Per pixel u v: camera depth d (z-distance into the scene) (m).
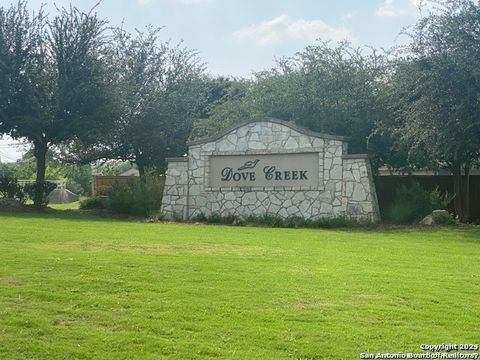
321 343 6.21
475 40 18.75
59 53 27.00
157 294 8.05
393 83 21.38
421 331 6.70
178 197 23.45
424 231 17.86
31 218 20.42
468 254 12.65
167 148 32.84
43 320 6.80
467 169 24.39
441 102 18.73
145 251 11.99
